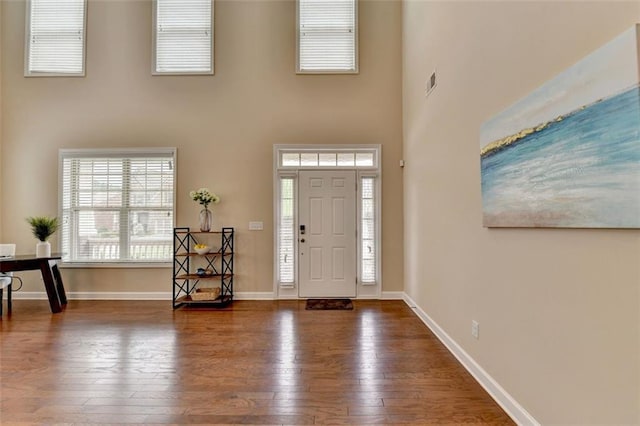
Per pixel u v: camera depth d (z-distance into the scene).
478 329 2.39
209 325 3.66
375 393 2.24
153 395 2.22
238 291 4.81
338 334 3.36
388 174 4.86
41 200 4.87
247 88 4.89
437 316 3.30
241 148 4.87
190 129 4.88
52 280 4.16
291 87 4.90
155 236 4.86
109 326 3.63
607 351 1.30
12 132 4.88
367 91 4.89
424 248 3.75
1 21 4.90
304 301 4.68
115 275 4.83
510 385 1.98
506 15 1.99
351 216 4.85
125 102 4.89
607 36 1.29
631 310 1.20
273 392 2.25
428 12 3.55
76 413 2.02
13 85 4.90
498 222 2.05
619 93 1.22
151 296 4.80
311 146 4.86
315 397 2.19
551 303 1.62
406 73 4.62
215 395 2.22
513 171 1.88
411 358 2.78
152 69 4.89
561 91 1.51
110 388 2.31
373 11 4.92
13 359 2.78
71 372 2.55
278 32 4.91
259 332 3.43
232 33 4.91
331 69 4.90
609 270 1.29
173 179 4.85
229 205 4.84
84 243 4.87
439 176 3.22
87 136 4.87
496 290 2.14
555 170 1.54
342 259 4.84
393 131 4.87
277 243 4.83
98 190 4.88
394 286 4.82
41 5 4.93
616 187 1.23
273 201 4.84
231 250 4.78
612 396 1.28
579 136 1.40
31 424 1.91
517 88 1.88
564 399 1.53
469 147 2.52
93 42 4.91
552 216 1.57
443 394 2.22
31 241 4.86
